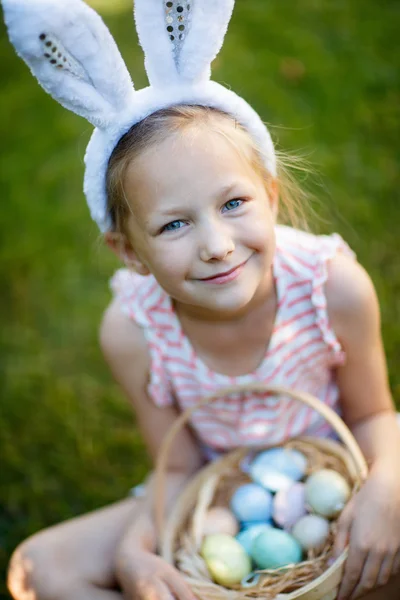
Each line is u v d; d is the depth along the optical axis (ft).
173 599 5.41
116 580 6.01
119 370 6.23
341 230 9.11
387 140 10.02
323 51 11.19
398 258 8.82
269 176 5.36
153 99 4.91
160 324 5.88
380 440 6.07
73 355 8.84
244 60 11.21
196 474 6.36
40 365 8.79
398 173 9.63
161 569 5.56
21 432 8.19
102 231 5.59
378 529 5.31
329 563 5.33
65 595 5.82
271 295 5.60
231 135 4.90
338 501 5.50
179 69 4.87
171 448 6.48
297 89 10.77
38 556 5.96
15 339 9.09
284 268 5.64
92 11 4.55
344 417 6.50
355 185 9.57
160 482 5.72
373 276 8.67
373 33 11.28
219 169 4.76
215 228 4.77
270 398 5.89
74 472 7.79
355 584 5.33
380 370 6.06
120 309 6.04
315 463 5.94
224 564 5.37
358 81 10.70
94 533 6.11
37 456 7.97
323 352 5.91
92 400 8.37
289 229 5.97
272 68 11.06
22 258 9.77
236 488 6.05
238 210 4.88
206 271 4.85
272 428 6.08
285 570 5.26
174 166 4.73
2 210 10.29
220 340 5.69
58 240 9.84
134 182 4.87
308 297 5.66
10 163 10.77
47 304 9.36
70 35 4.53
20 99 11.46
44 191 10.37
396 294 8.48
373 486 5.47
